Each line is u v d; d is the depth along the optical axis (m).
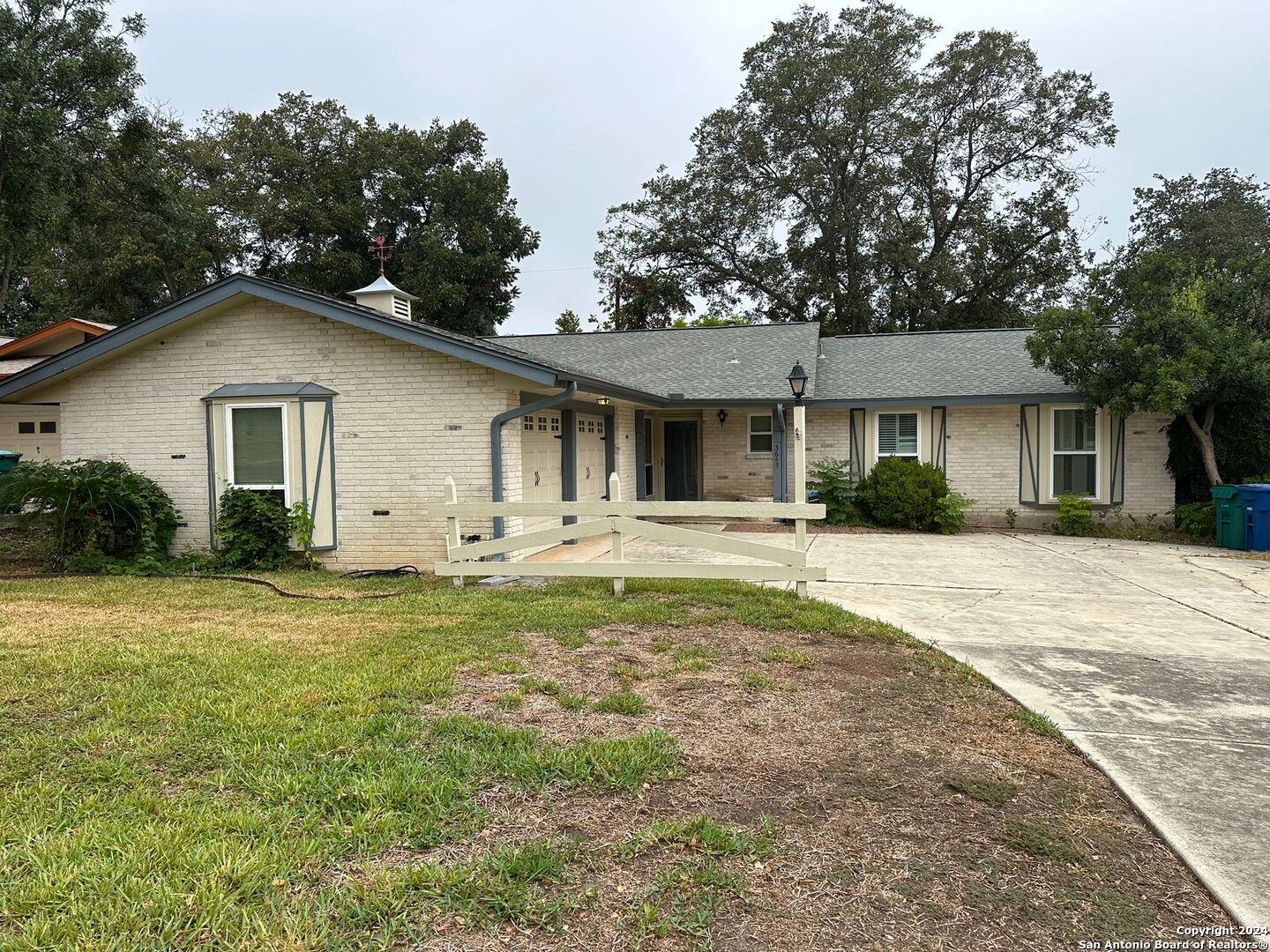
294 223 30.86
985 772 3.62
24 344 19.56
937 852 2.91
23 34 16.02
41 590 7.93
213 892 2.52
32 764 3.50
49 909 2.45
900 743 3.94
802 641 5.87
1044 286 33.25
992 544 12.28
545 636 5.89
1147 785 3.48
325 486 9.82
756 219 35.00
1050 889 2.69
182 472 10.21
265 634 5.95
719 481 16.77
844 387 15.66
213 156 31.11
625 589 7.80
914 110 33.12
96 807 3.10
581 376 9.11
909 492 13.91
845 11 33.66
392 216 33.22
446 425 9.55
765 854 2.86
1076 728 4.20
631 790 3.34
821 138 32.53
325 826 2.97
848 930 2.44
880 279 33.75
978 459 15.19
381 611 6.82
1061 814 3.23
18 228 17.33
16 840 2.83
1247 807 3.27
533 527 10.66
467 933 2.38
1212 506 12.98
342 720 4.04
